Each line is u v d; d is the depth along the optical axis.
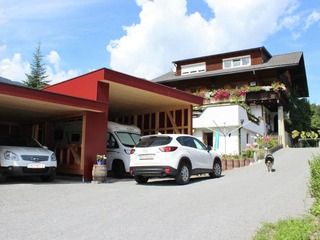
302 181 10.92
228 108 23.45
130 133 15.38
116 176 14.34
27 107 12.63
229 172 15.16
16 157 10.89
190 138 12.37
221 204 7.32
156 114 18.50
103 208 7.02
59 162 14.48
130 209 6.91
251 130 26.09
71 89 13.93
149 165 11.02
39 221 5.94
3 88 10.14
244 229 5.35
